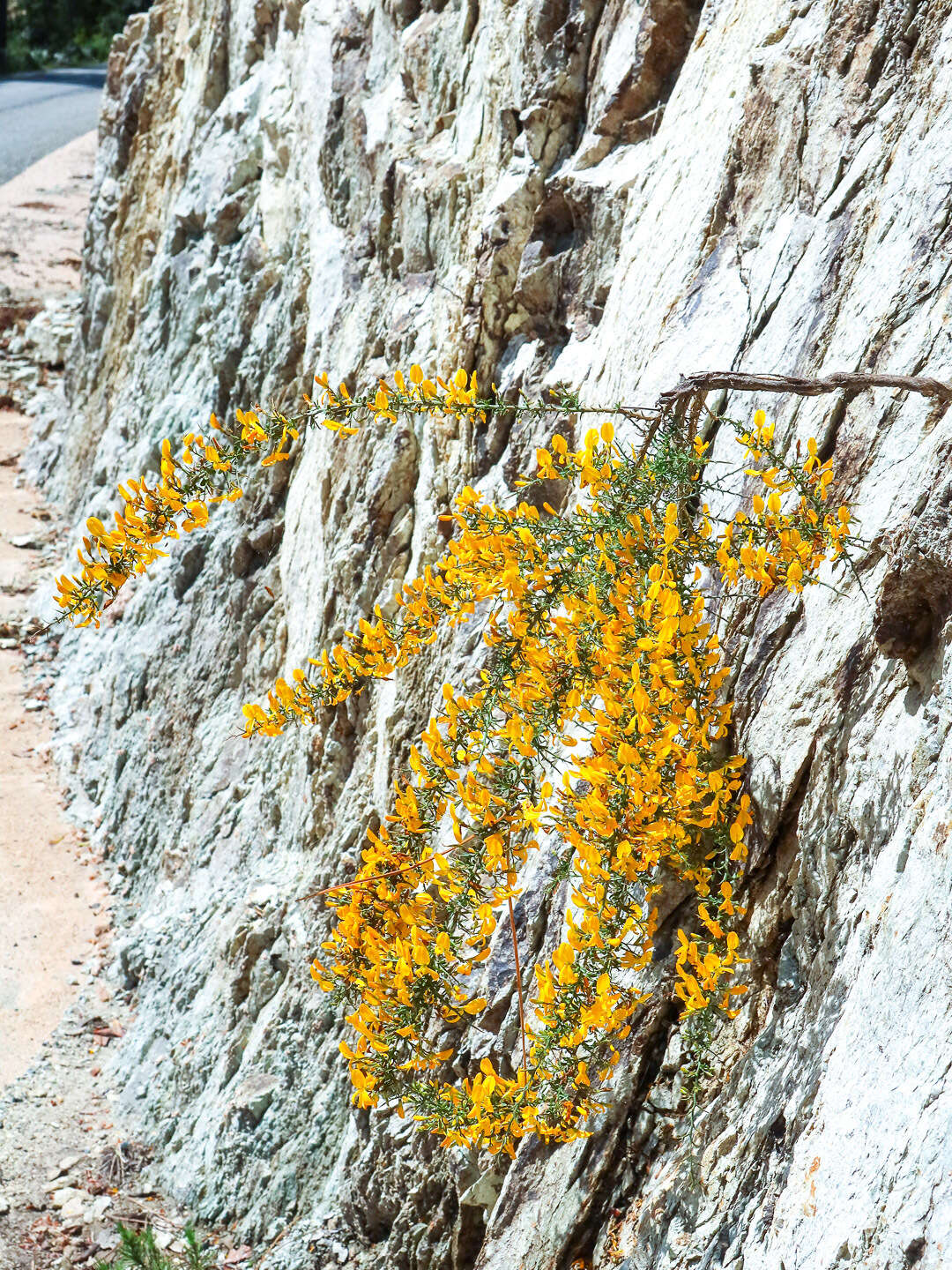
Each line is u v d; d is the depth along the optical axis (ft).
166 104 35.83
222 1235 15.78
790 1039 7.58
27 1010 20.70
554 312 14.49
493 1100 7.68
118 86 40.06
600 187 13.69
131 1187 16.96
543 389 13.96
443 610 8.95
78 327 42.52
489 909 8.04
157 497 8.26
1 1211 16.58
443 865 8.21
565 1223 9.09
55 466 42.11
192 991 18.97
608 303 13.15
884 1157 6.13
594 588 7.11
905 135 9.11
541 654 7.38
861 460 8.15
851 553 7.95
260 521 22.79
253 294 24.94
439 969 8.00
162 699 24.71
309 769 18.35
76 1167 17.42
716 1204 7.61
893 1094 6.27
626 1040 8.91
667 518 6.84
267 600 22.21
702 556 7.60
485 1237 10.39
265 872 18.89
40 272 53.67
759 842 8.27
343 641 17.80
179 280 29.99
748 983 8.28
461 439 15.60
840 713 7.67
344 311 20.31
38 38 112.78
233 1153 16.11
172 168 33.27
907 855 6.82
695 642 7.11
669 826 7.09
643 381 11.11
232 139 28.45
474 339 15.34
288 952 17.33
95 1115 18.51
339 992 8.44
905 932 6.61
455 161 17.63
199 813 21.85
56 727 29.25
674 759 7.00
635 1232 8.43
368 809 16.29
